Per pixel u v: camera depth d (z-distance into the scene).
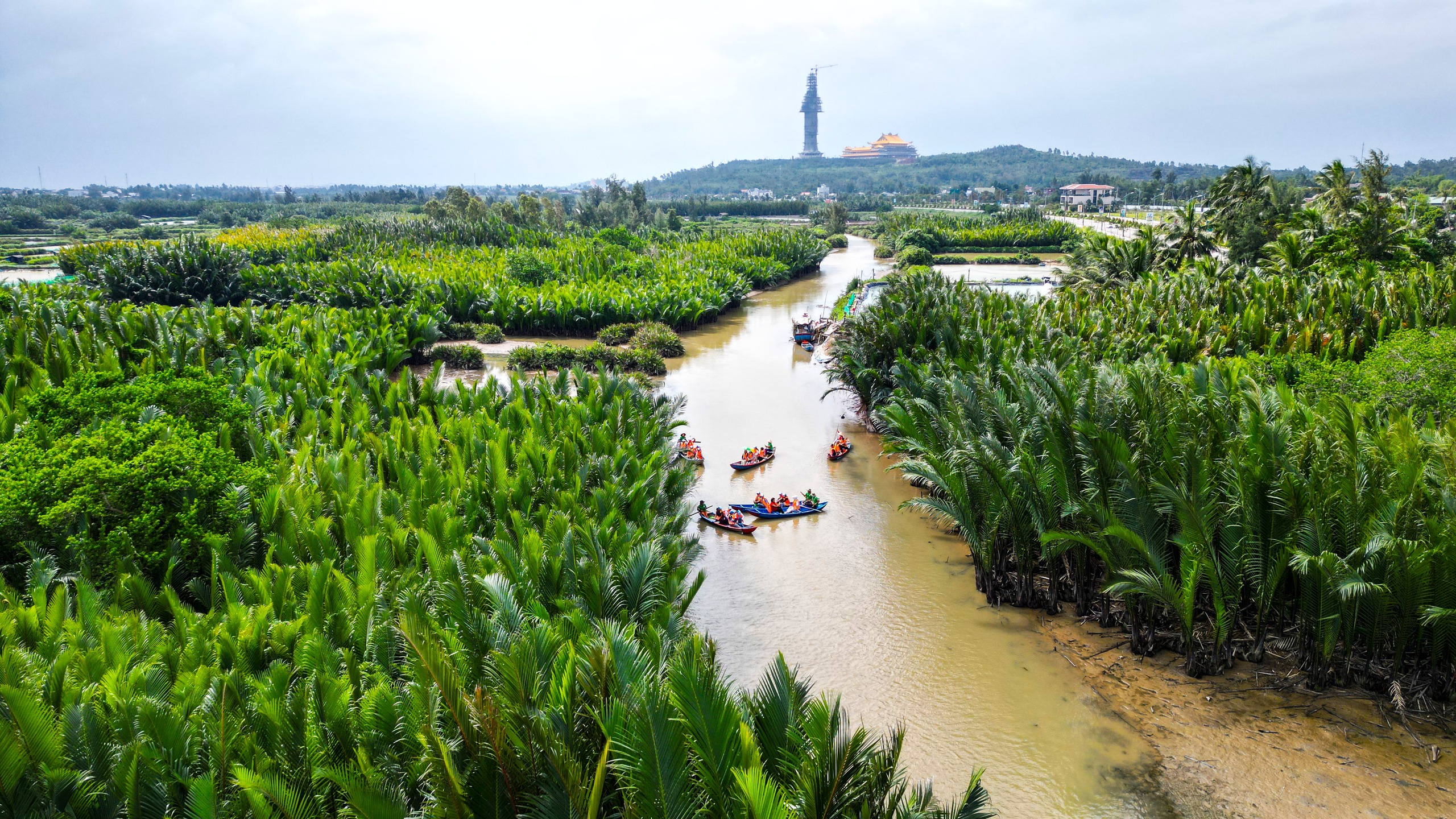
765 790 7.60
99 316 37.91
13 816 8.96
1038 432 18.62
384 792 8.89
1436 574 13.76
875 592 20.02
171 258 56.88
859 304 57.66
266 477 18.03
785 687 9.98
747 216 190.75
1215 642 15.90
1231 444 16.41
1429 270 41.22
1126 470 16.42
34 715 9.38
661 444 24.92
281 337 36.97
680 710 8.66
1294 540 15.02
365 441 22.45
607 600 14.48
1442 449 15.79
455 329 51.75
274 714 10.37
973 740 14.55
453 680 9.33
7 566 15.58
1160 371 21.22
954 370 26.42
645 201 140.75
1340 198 55.09
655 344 47.44
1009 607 19.23
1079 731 14.72
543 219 124.94
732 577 20.77
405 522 17.53
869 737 14.58
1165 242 57.88
